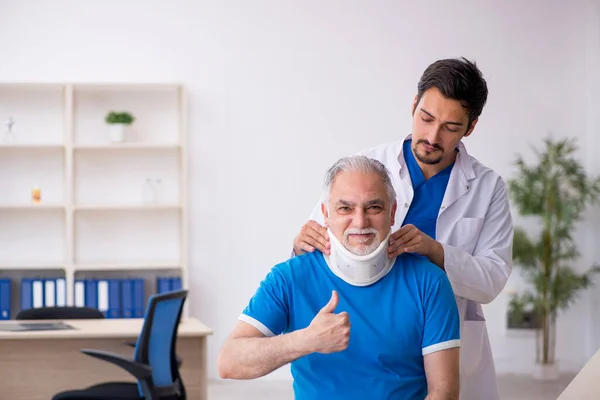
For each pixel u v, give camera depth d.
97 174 6.72
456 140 2.31
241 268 6.77
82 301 6.36
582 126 6.91
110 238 6.74
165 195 6.75
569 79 6.91
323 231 2.00
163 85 6.48
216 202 6.75
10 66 6.62
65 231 6.71
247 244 6.77
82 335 4.43
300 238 2.03
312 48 6.77
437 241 2.27
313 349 1.78
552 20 6.89
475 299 2.36
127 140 6.72
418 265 1.99
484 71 6.88
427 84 2.26
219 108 6.73
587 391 2.17
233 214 6.76
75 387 4.69
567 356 7.01
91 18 6.66
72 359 4.70
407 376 1.93
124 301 6.40
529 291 6.80
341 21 6.77
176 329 4.23
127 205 6.46
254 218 6.76
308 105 6.77
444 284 1.96
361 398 1.91
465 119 2.27
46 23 6.64
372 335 1.92
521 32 6.88
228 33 6.73
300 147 6.77
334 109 6.78
